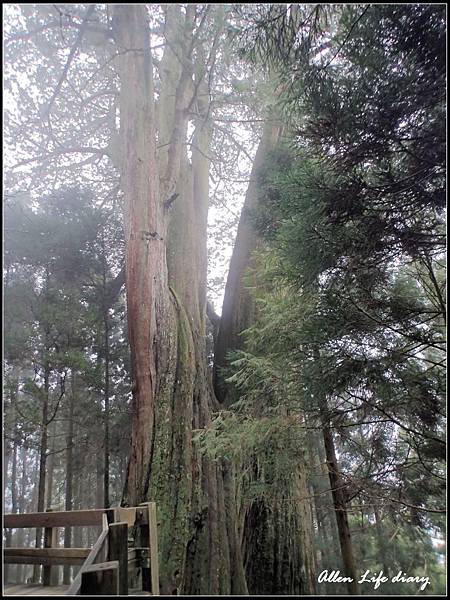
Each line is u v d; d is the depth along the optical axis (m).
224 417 6.42
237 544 5.84
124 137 7.20
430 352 4.75
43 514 3.97
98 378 10.13
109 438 10.67
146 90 7.24
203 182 10.38
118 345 11.20
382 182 3.37
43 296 9.91
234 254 9.12
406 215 3.53
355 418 4.86
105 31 6.97
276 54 3.87
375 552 8.74
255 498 6.10
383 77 3.27
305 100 3.70
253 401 5.64
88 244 10.50
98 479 14.13
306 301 4.79
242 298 8.44
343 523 5.81
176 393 6.42
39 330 9.52
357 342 4.01
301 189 3.75
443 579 6.54
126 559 2.58
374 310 4.04
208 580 5.28
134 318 6.51
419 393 3.81
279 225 6.06
